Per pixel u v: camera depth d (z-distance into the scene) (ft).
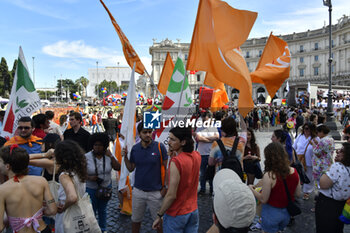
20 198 7.61
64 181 8.57
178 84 14.92
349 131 14.82
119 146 15.46
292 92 97.96
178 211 8.55
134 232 11.00
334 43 215.10
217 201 4.58
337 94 90.89
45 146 12.23
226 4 12.21
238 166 10.51
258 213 10.49
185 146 8.85
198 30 12.36
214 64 12.09
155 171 10.56
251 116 61.05
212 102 20.58
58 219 9.07
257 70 16.65
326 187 9.66
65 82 389.19
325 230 9.91
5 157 7.78
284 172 9.13
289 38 242.37
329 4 45.65
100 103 140.67
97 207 12.21
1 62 202.39
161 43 252.01
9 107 14.37
